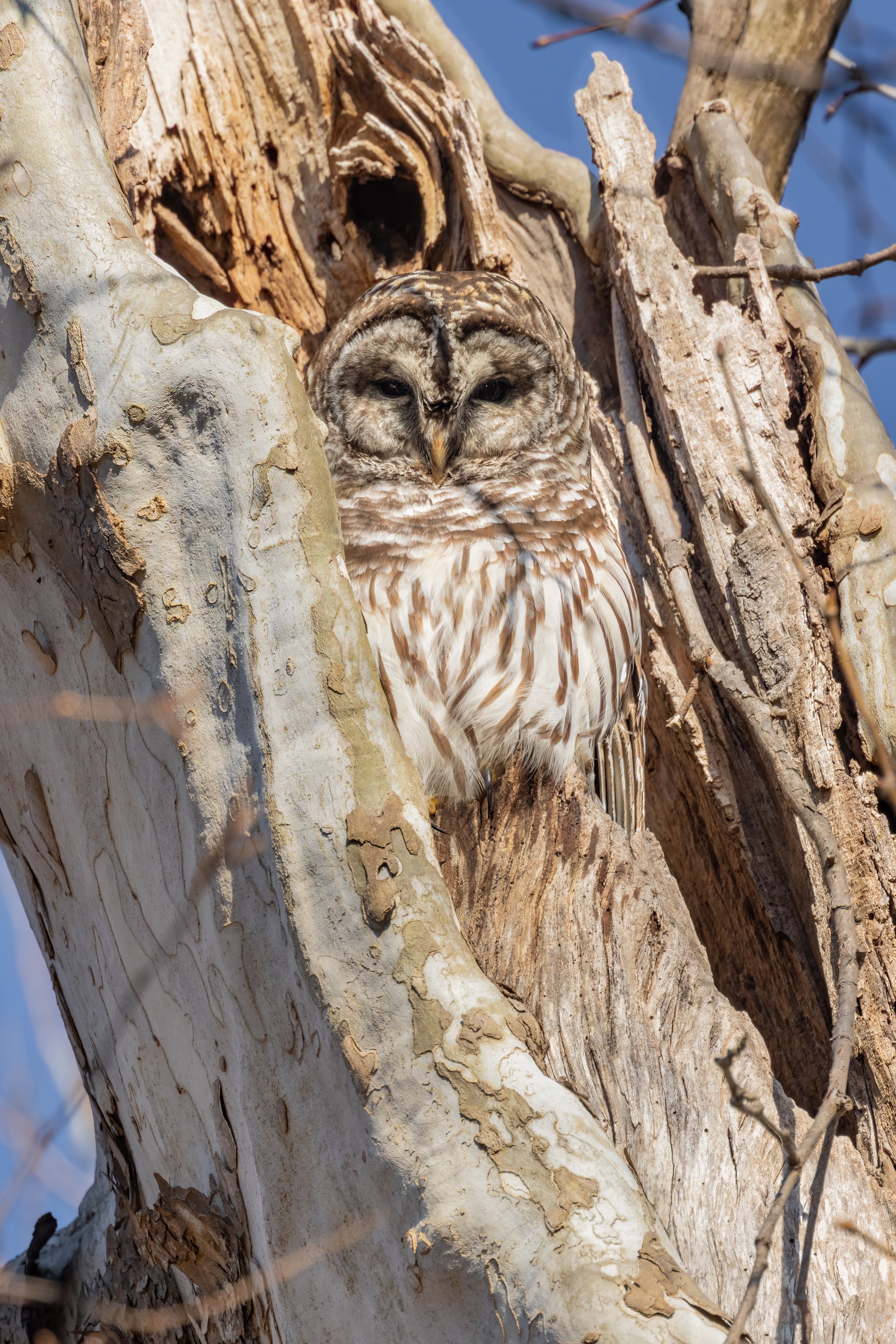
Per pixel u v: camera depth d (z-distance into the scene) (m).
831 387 8.66
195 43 10.48
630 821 8.50
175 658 5.88
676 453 8.88
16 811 7.30
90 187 6.25
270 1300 6.31
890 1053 7.20
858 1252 6.47
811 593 7.61
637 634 8.58
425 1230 5.25
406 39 10.34
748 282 9.31
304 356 11.05
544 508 8.69
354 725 5.66
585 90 10.09
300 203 10.73
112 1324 7.65
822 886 7.52
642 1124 6.64
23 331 6.09
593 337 10.40
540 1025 6.09
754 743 8.36
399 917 5.51
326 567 5.77
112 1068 7.38
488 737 7.81
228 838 5.74
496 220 10.39
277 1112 5.79
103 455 5.85
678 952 7.14
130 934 6.64
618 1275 5.00
